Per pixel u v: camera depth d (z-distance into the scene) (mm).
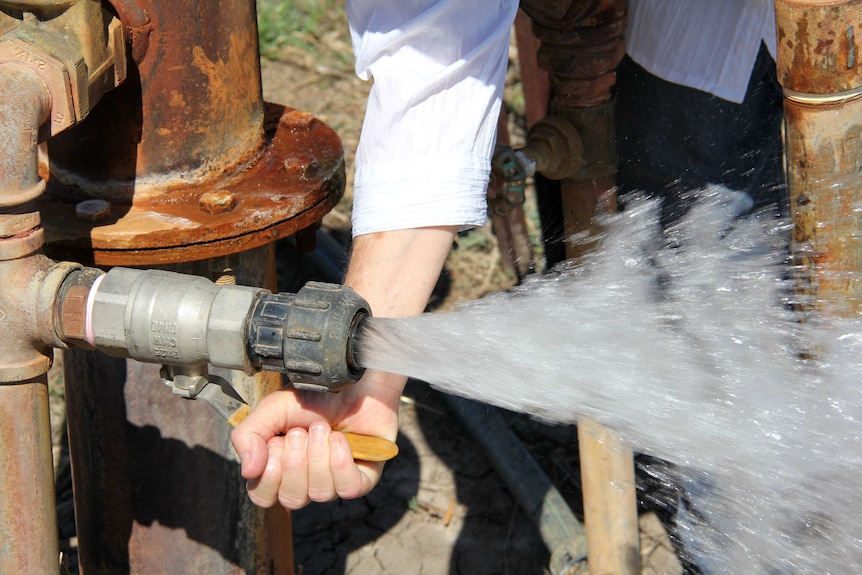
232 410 1230
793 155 1282
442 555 2199
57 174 1438
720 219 1849
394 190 1303
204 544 1637
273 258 1625
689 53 1763
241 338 1094
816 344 1375
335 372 1074
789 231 1820
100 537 1652
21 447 1221
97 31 1234
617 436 1328
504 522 2266
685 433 1316
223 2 1396
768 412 1373
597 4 1648
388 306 1289
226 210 1395
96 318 1140
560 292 1722
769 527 1474
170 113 1400
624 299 1633
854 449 1357
